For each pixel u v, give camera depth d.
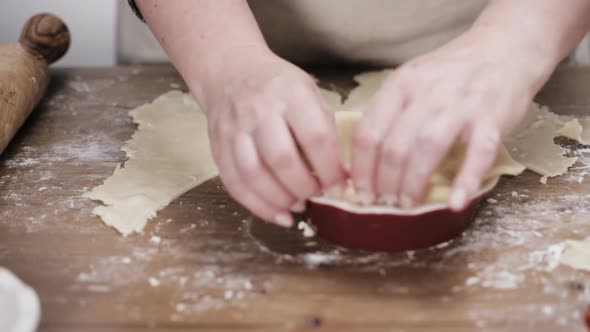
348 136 0.84
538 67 0.78
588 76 1.19
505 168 0.77
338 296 0.70
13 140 1.04
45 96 1.19
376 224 0.74
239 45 0.83
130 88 1.21
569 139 1.00
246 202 0.73
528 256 0.76
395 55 1.25
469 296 0.70
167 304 0.69
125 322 0.67
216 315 0.68
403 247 0.76
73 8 1.94
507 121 0.72
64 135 1.05
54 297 0.71
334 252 0.77
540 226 0.81
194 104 1.14
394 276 0.73
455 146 0.79
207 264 0.75
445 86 0.69
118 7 1.37
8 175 0.94
